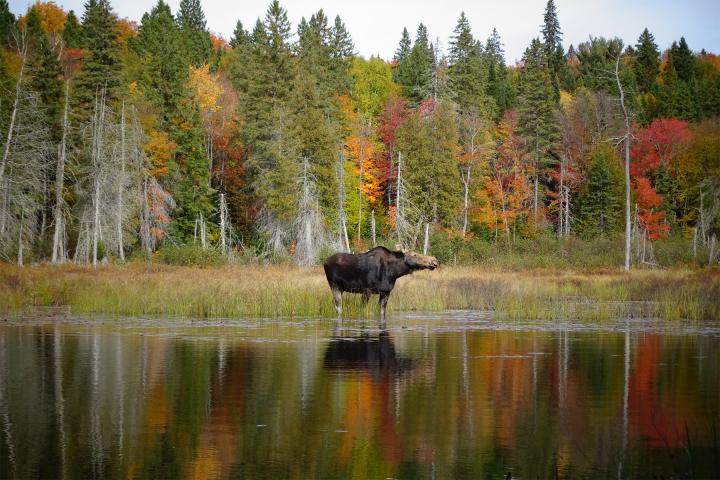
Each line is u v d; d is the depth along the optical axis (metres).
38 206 63.38
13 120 60.44
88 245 61.25
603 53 135.38
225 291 30.55
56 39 84.31
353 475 9.66
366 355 18.72
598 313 28.77
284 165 68.75
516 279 43.38
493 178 96.31
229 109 93.38
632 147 95.25
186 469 9.91
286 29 81.38
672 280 40.06
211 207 78.12
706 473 9.55
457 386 14.91
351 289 27.84
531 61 103.75
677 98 107.00
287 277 39.50
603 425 11.88
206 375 16.06
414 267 27.39
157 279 36.66
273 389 14.64
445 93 100.81
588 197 84.75
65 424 12.11
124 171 63.16
